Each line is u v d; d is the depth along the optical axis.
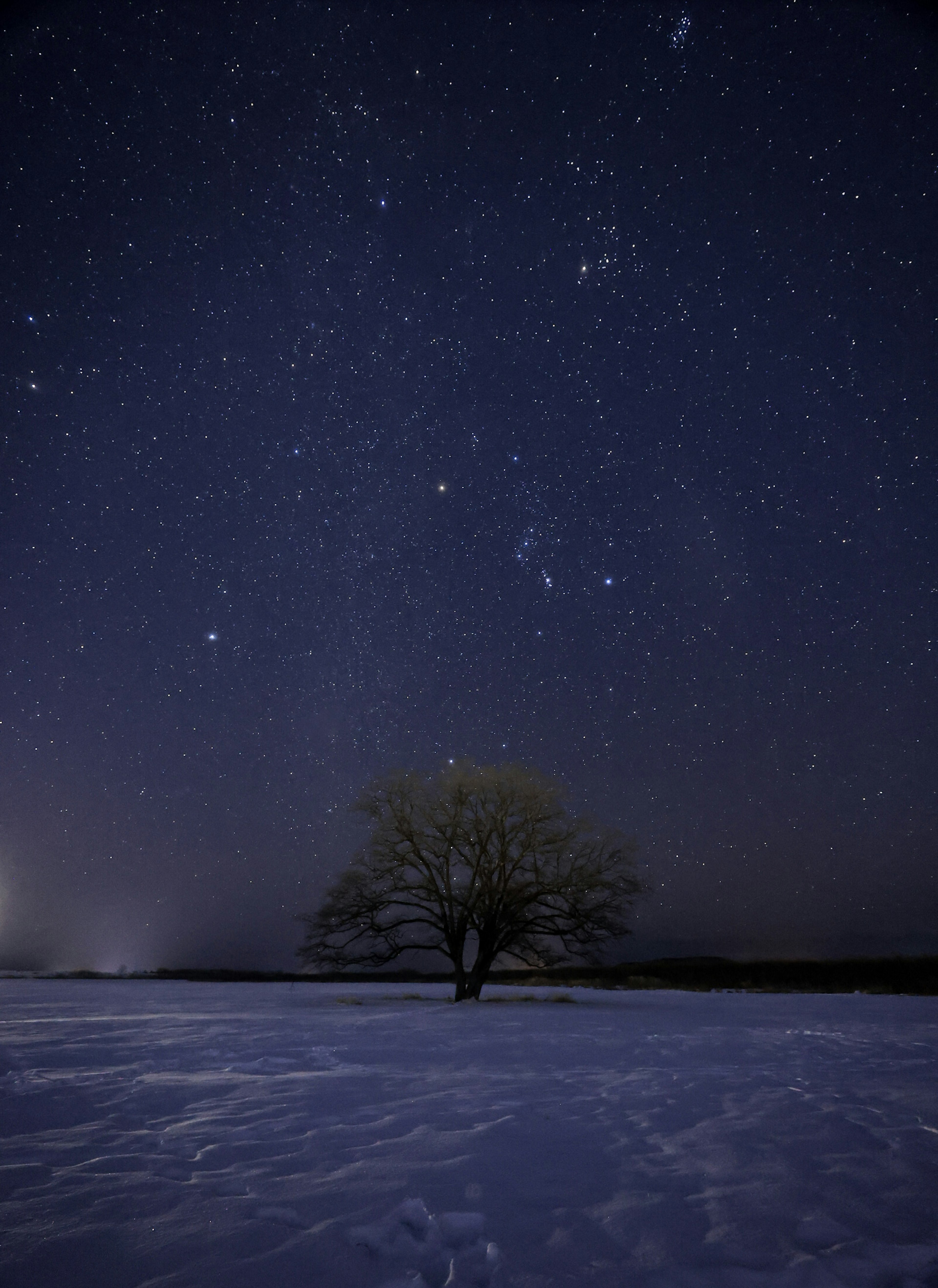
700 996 29.11
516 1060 9.15
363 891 27.38
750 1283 3.03
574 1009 20.58
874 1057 9.74
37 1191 3.97
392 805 27.52
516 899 26.23
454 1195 3.92
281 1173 4.27
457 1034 12.68
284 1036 11.77
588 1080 7.57
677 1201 3.88
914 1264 3.21
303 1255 3.22
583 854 26.56
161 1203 3.80
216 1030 12.80
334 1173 4.26
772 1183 4.15
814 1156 4.68
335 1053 9.70
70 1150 4.75
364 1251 3.28
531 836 26.67
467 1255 3.22
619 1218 3.64
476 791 27.23
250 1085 7.08
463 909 26.58
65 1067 8.20
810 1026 14.74
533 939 26.80
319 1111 5.88
